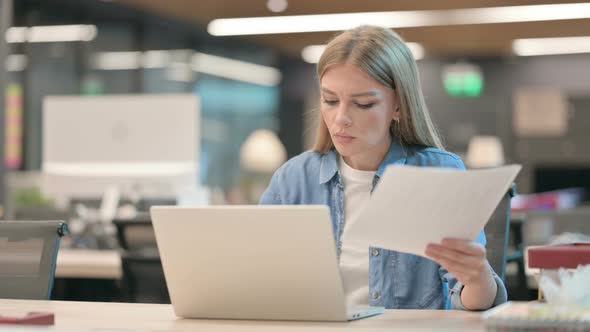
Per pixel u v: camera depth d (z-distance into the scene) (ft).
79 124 15.71
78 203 16.83
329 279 5.95
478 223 6.01
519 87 42.34
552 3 31.89
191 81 39.91
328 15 34.88
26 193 19.24
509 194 9.40
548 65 42.01
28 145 32.37
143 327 5.97
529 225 17.47
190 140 15.12
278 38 39.78
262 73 43.47
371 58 7.30
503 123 42.34
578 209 19.03
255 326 5.97
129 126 15.42
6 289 8.60
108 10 34.99
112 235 15.99
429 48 41.11
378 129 7.39
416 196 5.64
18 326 5.46
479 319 6.14
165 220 6.29
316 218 5.80
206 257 6.23
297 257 5.96
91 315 6.62
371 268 7.73
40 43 33.30
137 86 37.24
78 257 14.33
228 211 6.05
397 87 7.58
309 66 44.09
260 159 40.52
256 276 6.14
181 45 39.47
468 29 36.78
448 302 7.72
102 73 35.68
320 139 8.30
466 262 6.13
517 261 11.65
